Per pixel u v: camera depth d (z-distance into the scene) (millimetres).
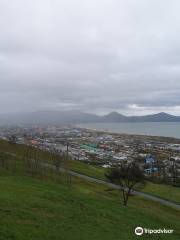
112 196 74688
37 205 33062
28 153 125000
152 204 74938
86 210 36531
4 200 32375
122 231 31734
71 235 26328
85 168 123750
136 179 65500
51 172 93625
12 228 24266
